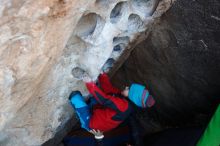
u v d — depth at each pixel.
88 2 2.25
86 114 3.13
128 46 3.22
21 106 2.59
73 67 2.89
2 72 2.17
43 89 2.80
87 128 3.21
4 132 2.88
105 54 2.86
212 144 2.97
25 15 1.97
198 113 3.78
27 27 2.05
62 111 3.26
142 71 3.65
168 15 2.98
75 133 3.94
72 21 2.27
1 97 2.30
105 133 3.77
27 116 2.93
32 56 2.22
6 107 2.42
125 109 3.03
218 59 3.11
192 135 3.35
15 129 2.96
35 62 2.28
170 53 3.29
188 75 3.41
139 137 3.40
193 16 2.91
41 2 1.96
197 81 3.42
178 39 3.13
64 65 2.80
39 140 3.26
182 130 3.48
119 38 3.03
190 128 3.47
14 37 2.05
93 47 2.77
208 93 3.48
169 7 2.91
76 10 2.21
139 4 2.78
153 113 4.11
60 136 3.71
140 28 3.01
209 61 3.17
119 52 3.24
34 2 1.94
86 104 3.17
